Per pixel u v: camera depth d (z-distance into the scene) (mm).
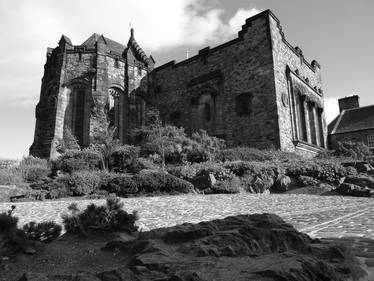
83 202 14125
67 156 22922
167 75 36531
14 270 3785
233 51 30219
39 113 34594
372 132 40281
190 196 15492
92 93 32250
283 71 28906
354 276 3453
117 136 33875
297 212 10359
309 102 33375
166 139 25297
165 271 3188
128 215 5742
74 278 2996
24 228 4746
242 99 28531
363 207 11211
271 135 26062
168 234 4367
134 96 35094
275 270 2895
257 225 4586
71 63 33750
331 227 7238
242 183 17844
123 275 3084
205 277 2959
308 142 30391
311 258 3287
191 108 32219
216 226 4648
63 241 5047
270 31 27844
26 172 23062
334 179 17891
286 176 18641
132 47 42094
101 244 4891
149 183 16969
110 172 21422
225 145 26500
